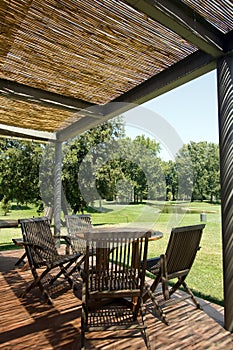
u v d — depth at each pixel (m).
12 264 4.42
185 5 2.11
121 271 2.15
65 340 2.14
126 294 2.15
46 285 3.43
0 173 8.32
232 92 2.37
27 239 3.20
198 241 2.73
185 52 2.75
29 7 2.21
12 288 3.32
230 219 2.32
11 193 8.33
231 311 2.29
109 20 2.34
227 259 2.32
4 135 5.08
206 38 2.28
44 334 2.23
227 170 2.36
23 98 3.49
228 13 2.15
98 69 3.13
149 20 2.30
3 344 2.08
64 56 2.89
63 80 3.39
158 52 2.77
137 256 2.16
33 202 8.34
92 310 2.54
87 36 2.57
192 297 2.79
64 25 2.42
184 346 2.06
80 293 3.18
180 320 2.50
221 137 2.42
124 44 2.67
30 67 3.10
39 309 2.72
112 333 2.27
